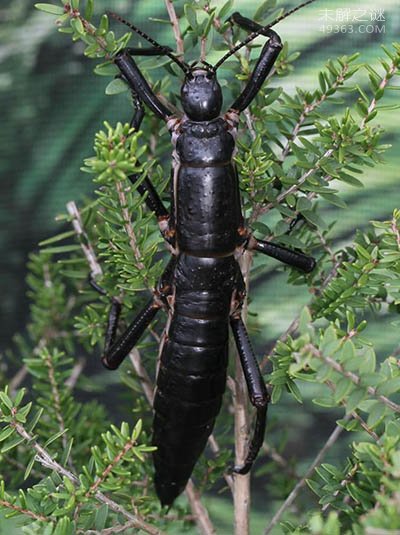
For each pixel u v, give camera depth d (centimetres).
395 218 38
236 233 42
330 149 40
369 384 35
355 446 35
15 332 61
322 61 54
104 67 41
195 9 41
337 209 55
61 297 50
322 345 35
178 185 42
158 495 44
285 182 40
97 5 56
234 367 45
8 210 61
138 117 42
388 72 39
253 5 50
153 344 44
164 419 43
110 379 58
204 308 42
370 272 39
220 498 56
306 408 57
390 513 33
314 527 33
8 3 60
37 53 60
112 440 37
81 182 60
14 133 60
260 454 49
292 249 43
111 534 40
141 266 40
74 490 37
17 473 44
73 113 60
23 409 38
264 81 41
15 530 45
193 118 42
